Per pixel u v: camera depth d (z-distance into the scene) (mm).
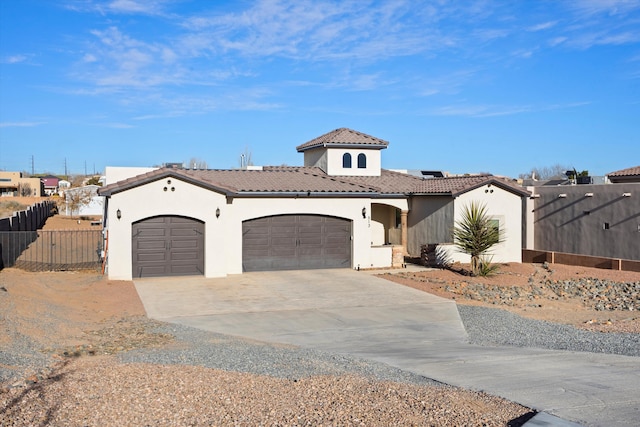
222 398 7965
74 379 8648
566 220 29344
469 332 14586
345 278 22922
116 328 13930
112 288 19844
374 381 9062
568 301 19766
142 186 21984
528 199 31703
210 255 22859
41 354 10453
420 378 9516
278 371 9664
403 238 30359
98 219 57406
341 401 7891
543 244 31000
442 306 17859
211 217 22875
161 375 9008
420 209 29297
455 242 25672
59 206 68500
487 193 27234
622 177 32188
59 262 26047
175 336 13203
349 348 12680
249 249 24297
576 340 13352
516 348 12578
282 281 22109
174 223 22594
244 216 23969
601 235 27219
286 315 16438
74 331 13086
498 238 24578
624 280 22469
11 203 63906
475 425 6961
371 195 25609
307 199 24859
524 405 7879
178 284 21094
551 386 9016
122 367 9469
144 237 22219
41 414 7090
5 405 7277
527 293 20750
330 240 25484
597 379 9500
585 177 38500
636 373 9953
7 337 11094
